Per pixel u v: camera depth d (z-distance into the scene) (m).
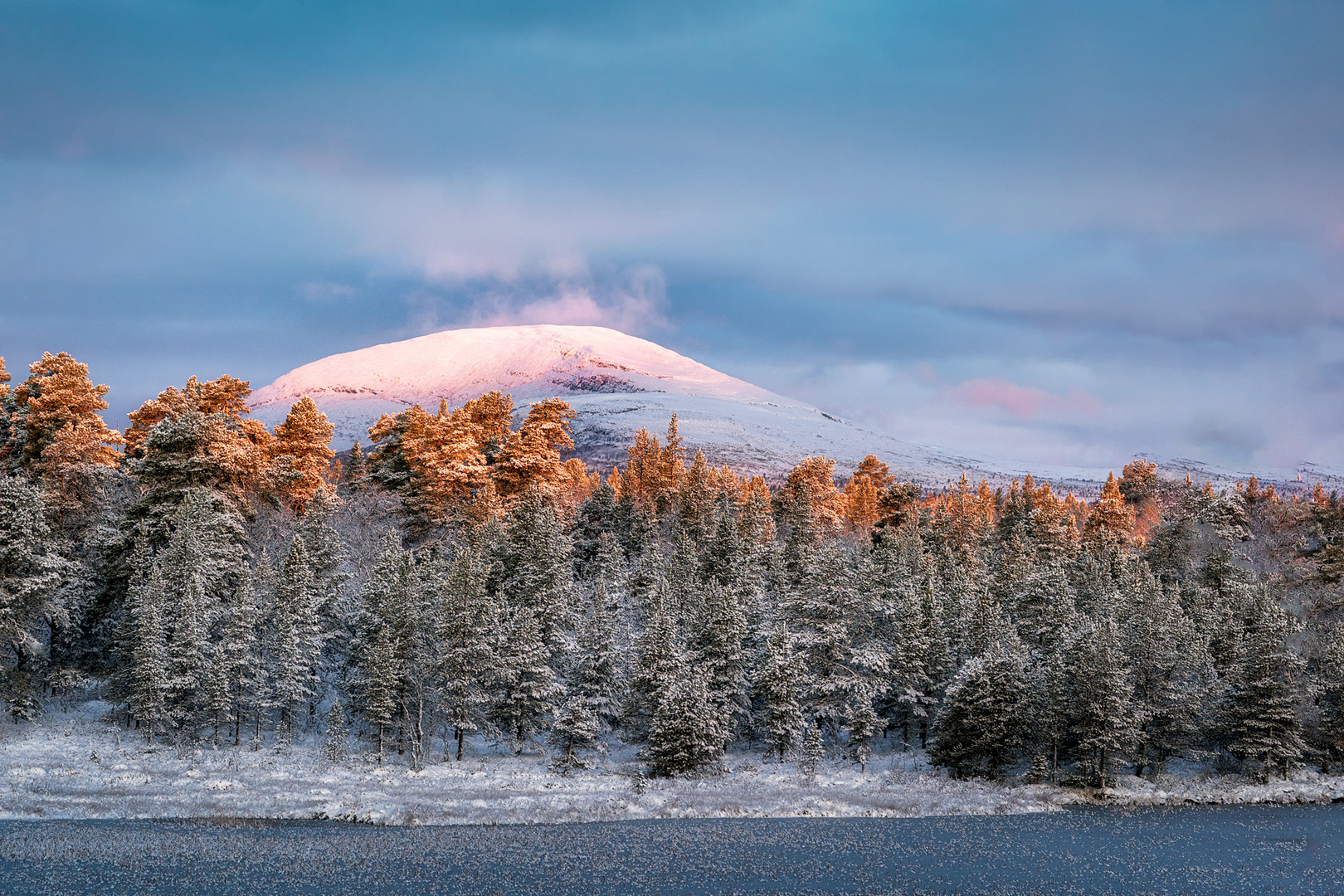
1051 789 66.75
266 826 52.66
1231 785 68.88
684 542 92.75
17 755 60.69
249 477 82.94
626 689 73.44
